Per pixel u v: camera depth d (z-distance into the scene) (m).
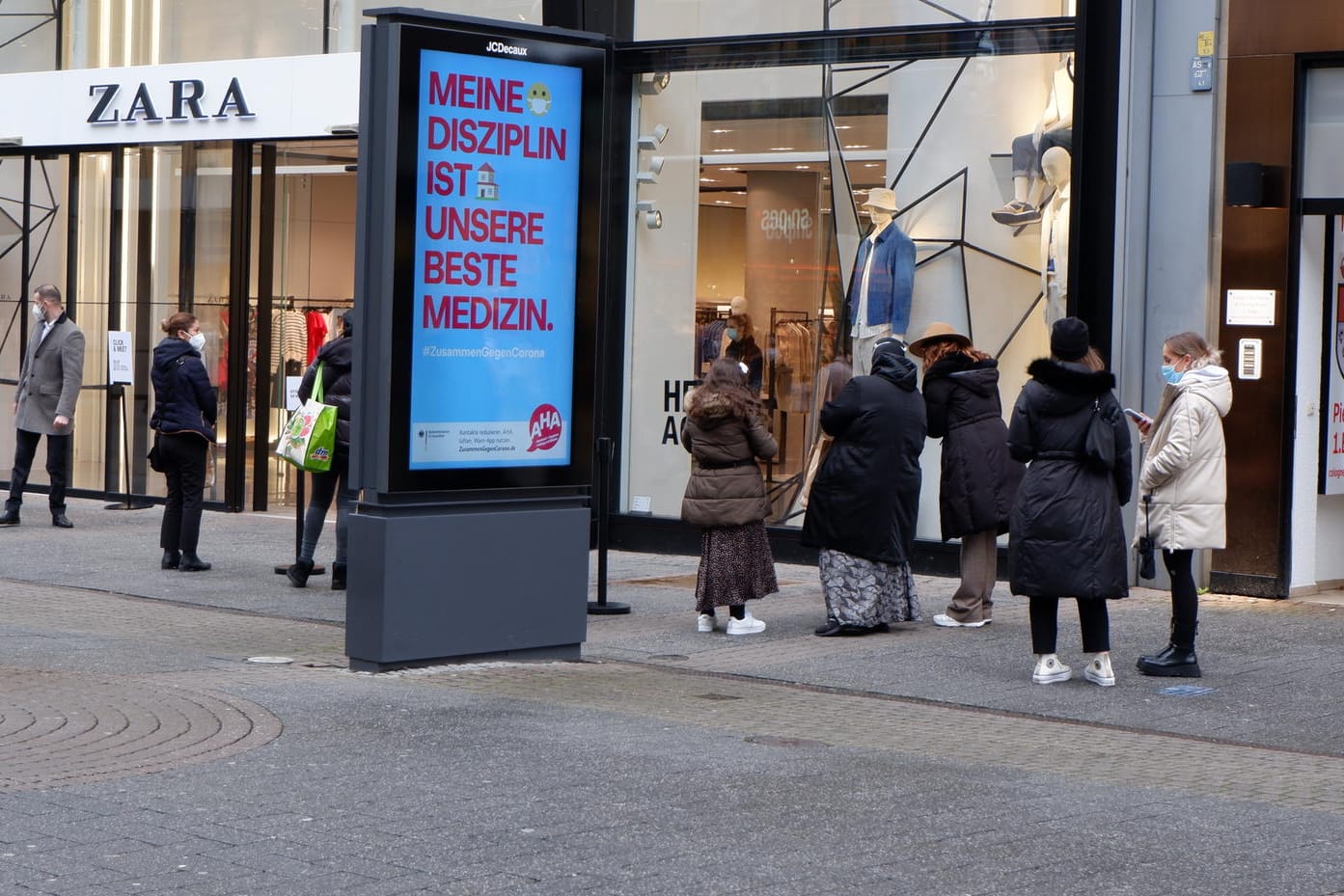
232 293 17.03
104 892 5.00
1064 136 12.86
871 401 10.51
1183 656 9.41
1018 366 13.24
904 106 13.62
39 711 7.64
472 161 8.91
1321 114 12.05
